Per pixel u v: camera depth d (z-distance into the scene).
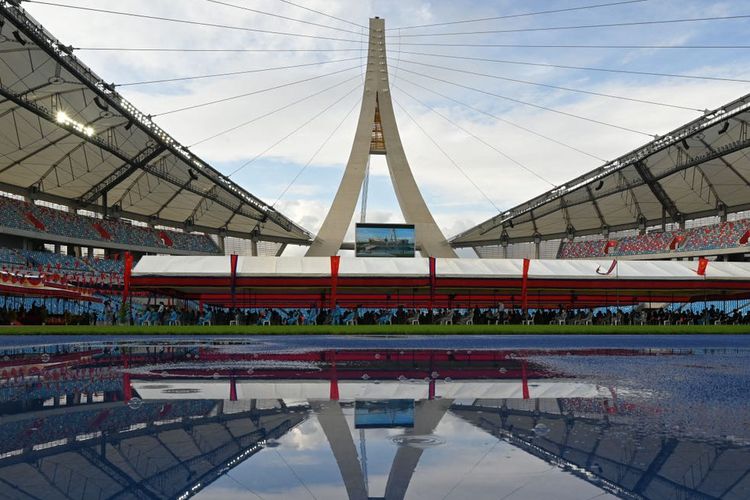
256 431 4.88
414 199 72.44
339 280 31.25
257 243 83.94
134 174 58.50
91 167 51.78
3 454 4.08
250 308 40.62
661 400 6.66
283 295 40.56
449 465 3.83
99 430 4.90
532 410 5.95
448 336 25.03
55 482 3.41
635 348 17.05
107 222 61.59
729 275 33.41
